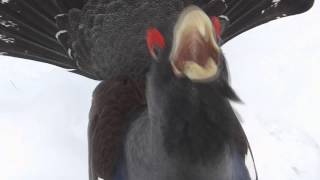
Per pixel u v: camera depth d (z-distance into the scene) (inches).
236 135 39.2
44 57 55.1
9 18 54.8
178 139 38.2
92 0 52.2
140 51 50.3
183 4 51.3
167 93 38.0
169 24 38.6
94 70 52.4
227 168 38.9
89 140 48.3
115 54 51.1
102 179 46.0
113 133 45.6
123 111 46.3
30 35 54.9
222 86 37.8
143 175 41.0
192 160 38.4
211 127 38.0
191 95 37.7
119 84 48.3
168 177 39.1
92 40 51.9
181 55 37.0
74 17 52.7
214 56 37.0
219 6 53.0
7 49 55.2
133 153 41.8
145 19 50.9
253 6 54.6
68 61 54.8
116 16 51.4
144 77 48.9
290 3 54.8
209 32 36.7
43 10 54.4
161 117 38.3
